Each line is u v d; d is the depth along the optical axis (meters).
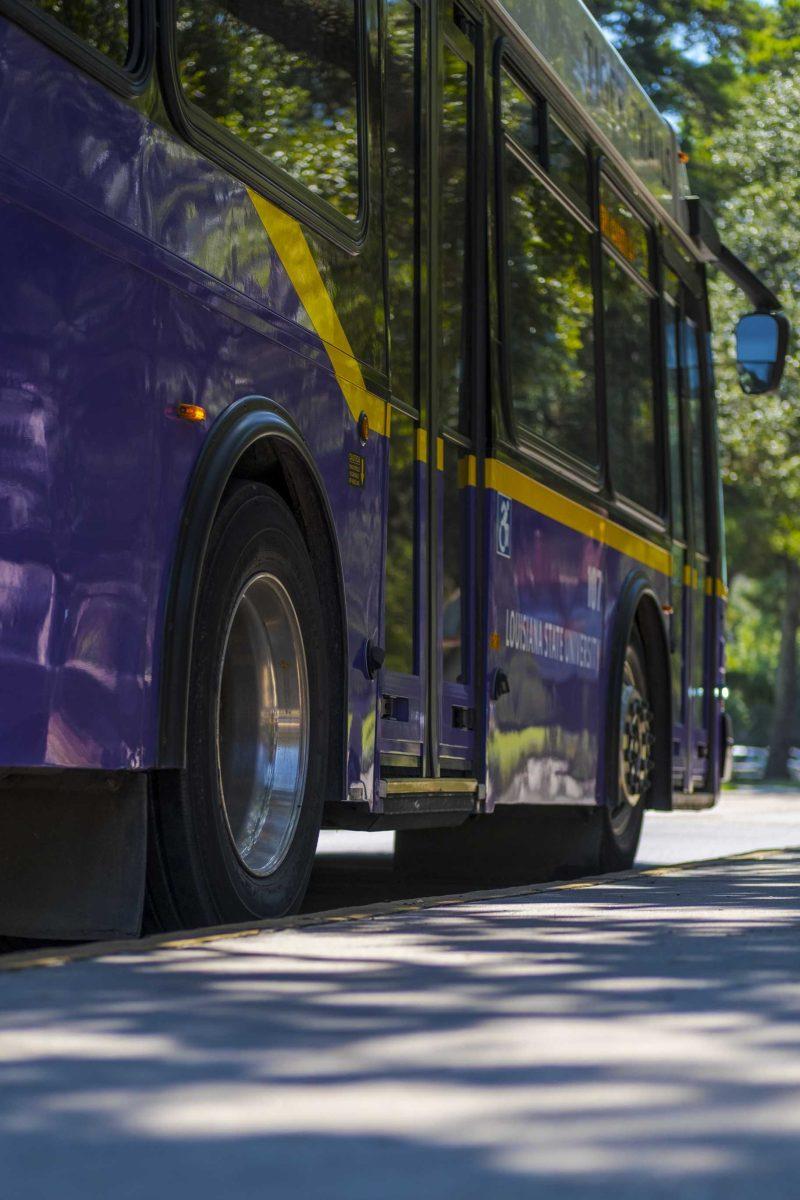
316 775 8.05
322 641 8.14
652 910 7.89
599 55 13.35
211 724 7.16
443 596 9.84
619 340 13.64
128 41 6.59
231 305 7.27
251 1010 4.63
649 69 48.06
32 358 5.90
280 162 7.84
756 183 48.38
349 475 8.47
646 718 13.91
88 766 6.19
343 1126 3.21
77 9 6.24
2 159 5.74
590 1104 3.47
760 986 5.27
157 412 6.67
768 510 56.94
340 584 8.30
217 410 7.13
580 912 7.73
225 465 7.04
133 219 6.53
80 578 6.16
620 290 13.70
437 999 4.90
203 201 7.06
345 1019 4.51
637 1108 3.44
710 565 16.75
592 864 13.07
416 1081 3.68
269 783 7.86
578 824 13.10
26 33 5.91
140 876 6.80
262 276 7.58
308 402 8.00
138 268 6.54
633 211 14.21
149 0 6.73
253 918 7.48
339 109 8.51
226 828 7.29
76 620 6.14
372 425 8.80
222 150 7.22
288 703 7.90
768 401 49.50
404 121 9.48
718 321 49.00
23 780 6.28
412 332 9.46
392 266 9.19
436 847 13.52
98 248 6.28
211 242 7.11
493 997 4.96
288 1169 2.89
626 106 14.10
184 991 4.96
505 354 10.77
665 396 14.83
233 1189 2.78
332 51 8.46
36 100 5.95
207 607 7.13
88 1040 4.11
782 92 48.16
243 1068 3.79
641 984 5.28
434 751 9.59
